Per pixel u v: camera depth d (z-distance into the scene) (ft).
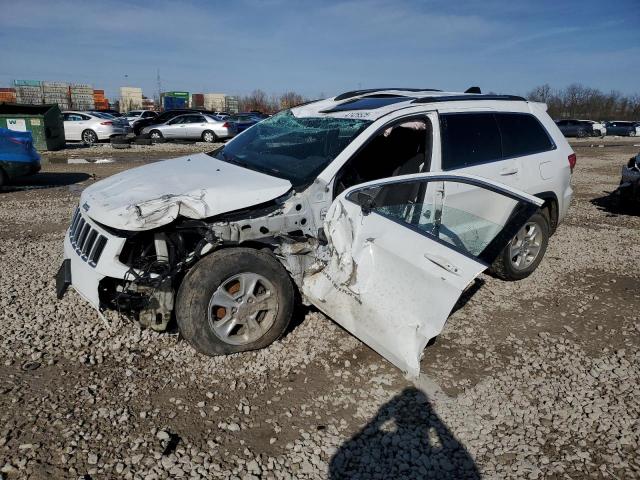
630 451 9.20
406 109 13.78
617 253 21.08
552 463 8.83
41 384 10.41
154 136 75.15
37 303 14.15
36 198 30.01
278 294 11.64
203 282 10.77
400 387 10.82
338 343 12.40
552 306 15.39
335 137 13.38
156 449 8.70
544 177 16.84
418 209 11.68
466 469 8.64
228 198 11.12
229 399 10.18
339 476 8.36
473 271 9.52
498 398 10.61
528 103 17.84
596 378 11.53
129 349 11.82
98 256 10.96
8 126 55.47
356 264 10.66
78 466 8.27
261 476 8.27
